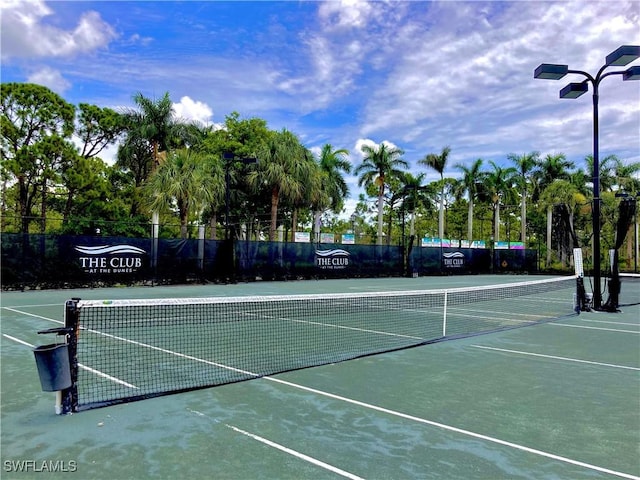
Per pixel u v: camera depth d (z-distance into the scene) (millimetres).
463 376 6367
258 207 39312
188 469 3537
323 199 35188
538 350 8281
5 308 12961
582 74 13992
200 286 21391
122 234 33031
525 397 5473
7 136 29594
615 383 6141
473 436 4277
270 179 31609
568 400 5387
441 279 30359
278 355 7402
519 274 39250
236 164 35000
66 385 4535
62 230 31750
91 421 4488
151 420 4531
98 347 7773
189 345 8023
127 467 3557
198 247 22359
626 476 3557
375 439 4164
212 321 10891
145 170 38719
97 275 19516
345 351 7816
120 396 5234
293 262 25938
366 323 11141
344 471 3547
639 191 42250
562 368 6938
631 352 8180
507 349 8336
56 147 29562
